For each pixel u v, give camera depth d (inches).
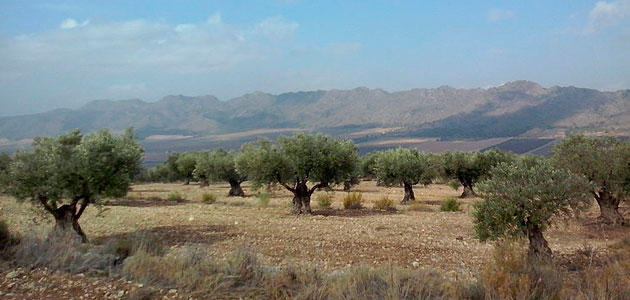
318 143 1037.8
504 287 283.4
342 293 280.7
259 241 621.3
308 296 281.9
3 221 399.5
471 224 820.0
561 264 449.4
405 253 539.8
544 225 469.1
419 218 924.6
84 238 601.9
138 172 647.8
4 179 562.9
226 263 342.3
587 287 297.4
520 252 383.6
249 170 1067.3
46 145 603.2
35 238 375.9
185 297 278.2
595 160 752.3
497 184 485.4
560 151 818.2
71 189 562.6
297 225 798.5
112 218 890.1
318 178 1019.9
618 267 361.4
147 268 320.2
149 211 1043.3
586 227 748.0
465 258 510.3
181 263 328.8
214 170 1787.6
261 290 298.8
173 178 3331.7
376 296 279.6
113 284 295.3
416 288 290.0
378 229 751.1
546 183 469.1
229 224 809.5
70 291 281.1
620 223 763.4
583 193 478.9
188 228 752.3
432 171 1529.3
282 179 1031.6
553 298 280.4
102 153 588.1
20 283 292.8
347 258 504.1
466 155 1716.3
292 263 400.8
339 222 848.9
